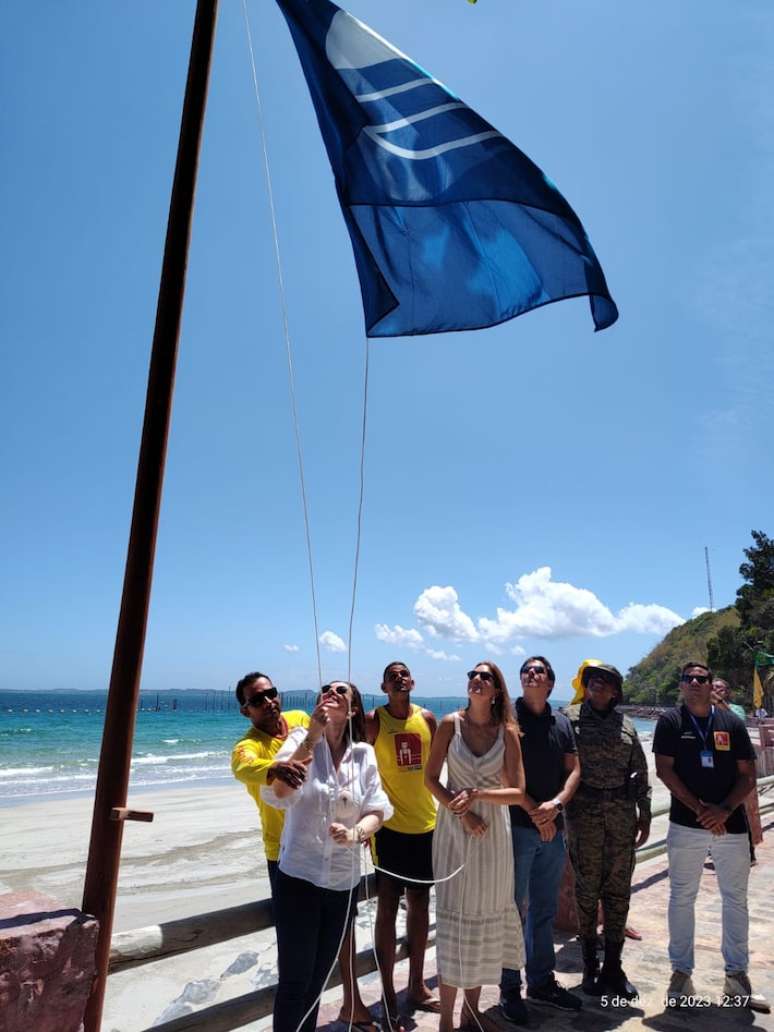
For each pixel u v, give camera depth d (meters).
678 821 4.60
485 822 3.90
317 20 3.46
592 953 4.63
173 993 5.40
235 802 19.23
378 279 3.35
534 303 3.36
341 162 3.35
